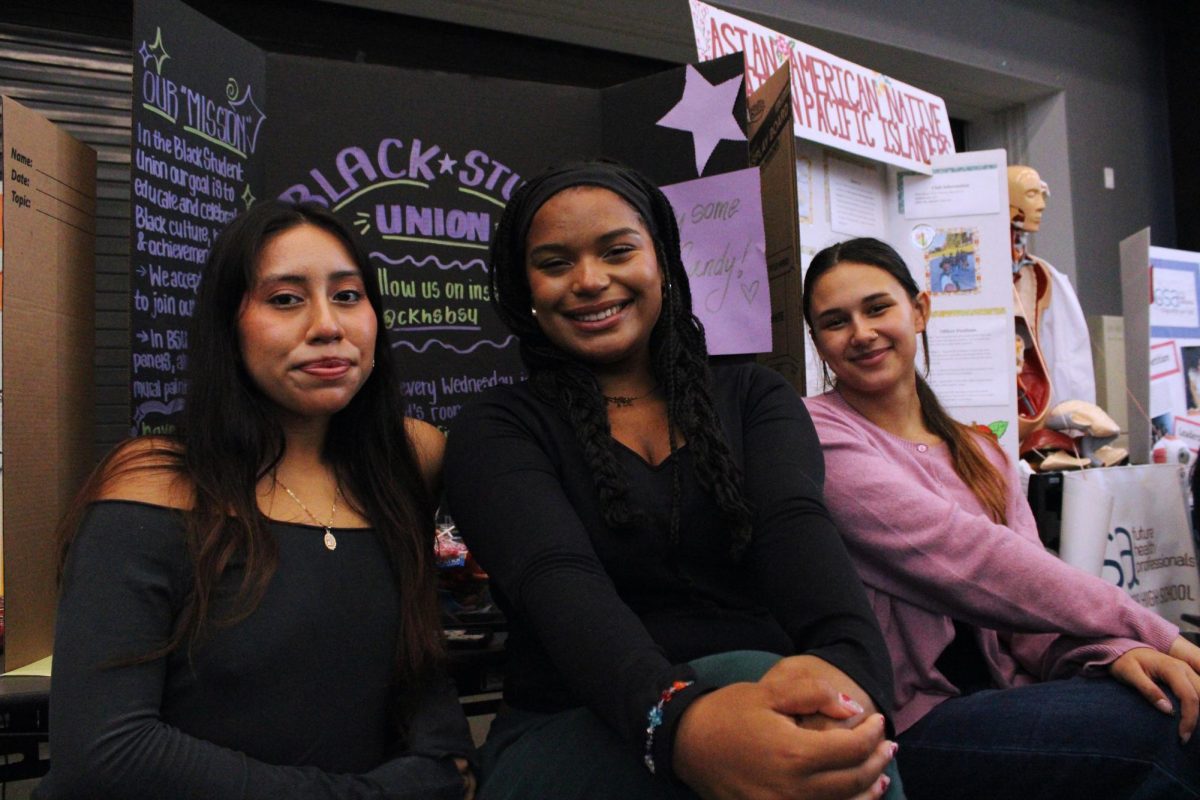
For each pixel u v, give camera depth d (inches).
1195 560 83.0
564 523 40.8
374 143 76.0
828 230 93.0
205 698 36.5
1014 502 60.9
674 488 44.5
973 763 49.3
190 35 63.1
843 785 29.9
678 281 51.4
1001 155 96.6
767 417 47.5
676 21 124.0
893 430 62.3
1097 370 136.8
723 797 30.9
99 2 103.4
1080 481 69.6
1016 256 111.7
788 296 74.0
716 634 43.2
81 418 62.1
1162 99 175.5
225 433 40.6
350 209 75.1
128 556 36.1
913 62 146.3
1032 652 55.6
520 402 47.3
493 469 43.1
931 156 99.3
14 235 53.7
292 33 115.4
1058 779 47.4
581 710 40.4
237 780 34.3
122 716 33.8
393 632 42.3
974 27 149.2
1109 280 165.9
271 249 41.5
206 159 65.0
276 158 72.7
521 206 49.3
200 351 41.6
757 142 81.4
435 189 78.0
